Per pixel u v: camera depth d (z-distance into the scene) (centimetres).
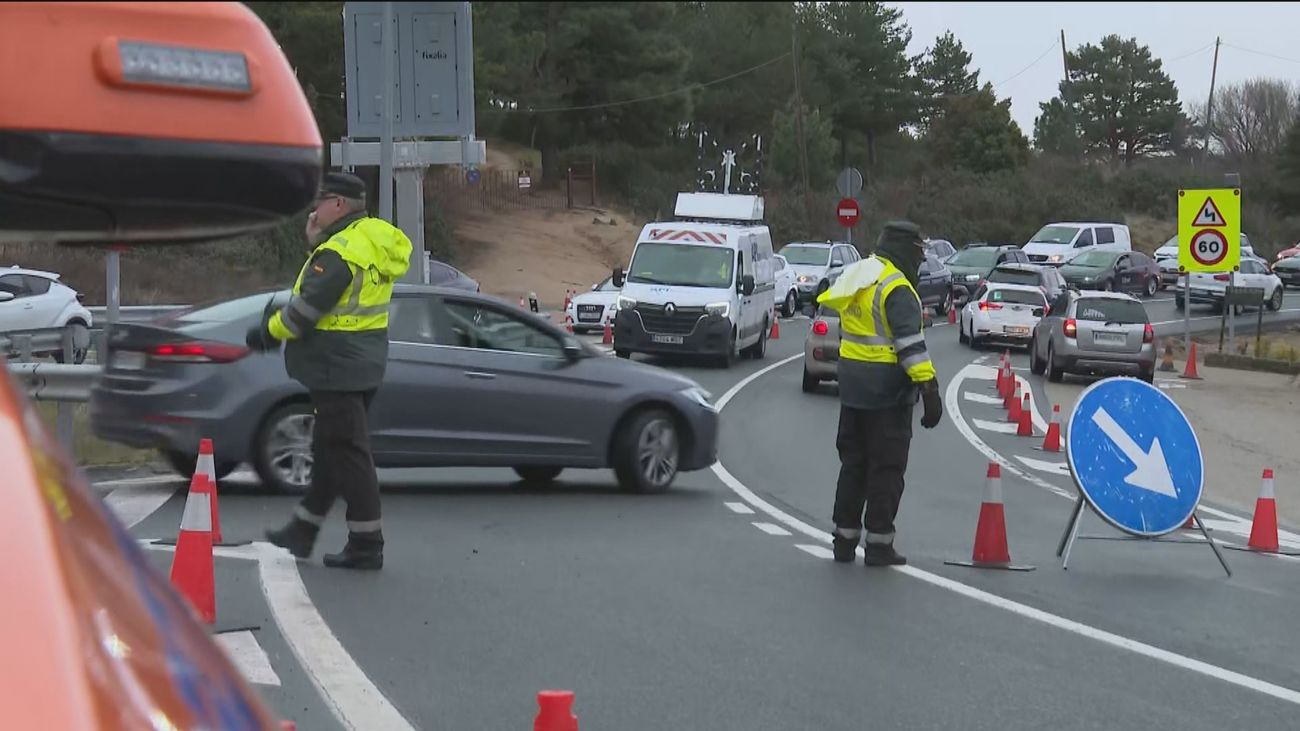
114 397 1773
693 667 1131
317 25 5675
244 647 1117
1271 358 4950
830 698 1062
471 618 1251
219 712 306
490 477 2181
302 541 1379
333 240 1309
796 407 3369
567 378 1975
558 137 9725
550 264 8562
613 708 1016
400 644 1158
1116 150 14262
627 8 8962
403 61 2809
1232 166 11731
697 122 11331
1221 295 7356
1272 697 1119
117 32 308
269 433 1788
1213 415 3572
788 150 10925
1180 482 1644
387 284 1352
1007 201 11812
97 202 324
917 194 11881
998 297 5206
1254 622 1381
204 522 1174
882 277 1519
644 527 1764
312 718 963
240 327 1798
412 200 2928
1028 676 1148
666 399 2042
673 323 4081
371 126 2825
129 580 313
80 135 305
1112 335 4147
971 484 2362
